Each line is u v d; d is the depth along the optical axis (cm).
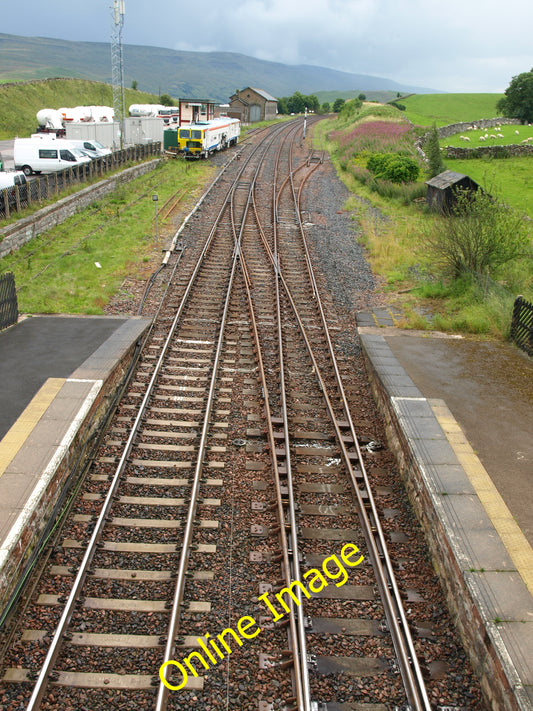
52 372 1062
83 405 942
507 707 516
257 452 952
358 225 2534
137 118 4512
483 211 1719
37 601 652
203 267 1828
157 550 735
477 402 1041
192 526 770
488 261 1709
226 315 1469
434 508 744
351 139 5141
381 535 766
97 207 2597
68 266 1831
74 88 7500
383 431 1061
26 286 1625
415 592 703
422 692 564
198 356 1262
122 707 548
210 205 2694
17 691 555
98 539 745
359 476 905
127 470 887
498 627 564
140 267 1839
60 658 589
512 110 6731
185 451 939
